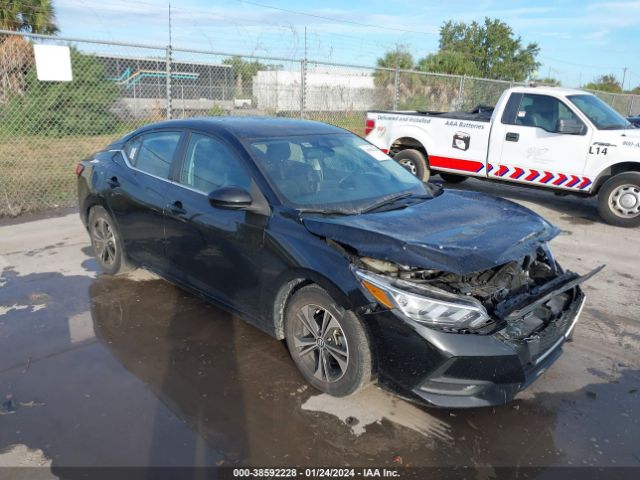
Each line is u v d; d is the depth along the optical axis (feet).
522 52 99.91
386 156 15.33
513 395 9.65
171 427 9.84
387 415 10.36
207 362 12.13
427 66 87.92
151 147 15.33
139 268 16.70
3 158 35.68
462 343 9.08
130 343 12.94
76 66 36.78
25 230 22.49
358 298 9.69
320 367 10.84
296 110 42.93
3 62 35.45
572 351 13.15
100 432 9.67
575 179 26.53
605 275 18.61
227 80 41.52
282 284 11.18
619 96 68.69
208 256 12.96
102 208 16.79
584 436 9.91
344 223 10.61
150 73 39.32
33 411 10.27
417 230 10.46
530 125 27.55
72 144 38.09
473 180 37.86
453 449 9.46
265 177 11.96
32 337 13.17
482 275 10.57
